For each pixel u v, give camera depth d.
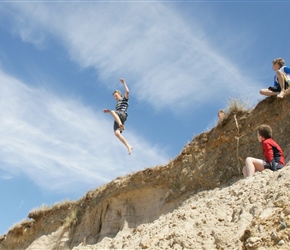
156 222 9.93
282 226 5.81
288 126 11.39
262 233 5.91
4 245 20.88
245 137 12.32
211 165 12.89
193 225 7.36
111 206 16.25
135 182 15.50
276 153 8.83
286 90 11.50
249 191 7.80
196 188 12.99
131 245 8.94
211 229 6.90
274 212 6.29
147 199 15.12
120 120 12.23
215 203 8.10
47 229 19.02
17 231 20.41
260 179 8.11
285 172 7.64
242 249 5.98
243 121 12.59
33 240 19.33
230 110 13.02
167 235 7.29
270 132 9.17
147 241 7.55
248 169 8.75
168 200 13.67
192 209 8.52
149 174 15.12
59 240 17.73
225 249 6.32
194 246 6.64
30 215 19.97
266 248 5.61
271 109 11.96
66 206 18.83
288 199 6.45
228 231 6.72
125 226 15.01
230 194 8.23
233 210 7.42
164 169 14.58
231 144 12.66
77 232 17.33
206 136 13.56
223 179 12.40
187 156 13.78
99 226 16.39
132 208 15.50
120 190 15.88
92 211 16.91
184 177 13.49
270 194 7.08
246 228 6.38
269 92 11.87
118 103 12.58
